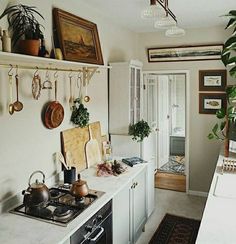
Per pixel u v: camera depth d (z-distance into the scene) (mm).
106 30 3553
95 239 2031
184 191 4621
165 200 4266
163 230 3379
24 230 1783
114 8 3125
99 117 3477
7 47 1840
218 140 4285
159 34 4445
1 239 1684
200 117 4359
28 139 2271
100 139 3404
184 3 2980
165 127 6055
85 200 2219
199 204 4117
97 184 2596
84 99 3059
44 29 2412
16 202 2150
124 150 3705
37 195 1993
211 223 1784
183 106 7094
